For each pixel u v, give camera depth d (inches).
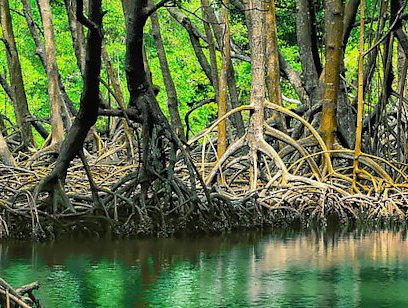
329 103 945.5
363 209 876.6
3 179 858.8
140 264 606.2
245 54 1390.3
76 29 1168.8
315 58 1058.1
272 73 999.0
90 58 740.0
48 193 760.3
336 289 524.4
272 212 845.2
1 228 736.3
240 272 577.0
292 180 869.2
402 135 1092.5
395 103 1175.6
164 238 746.8
